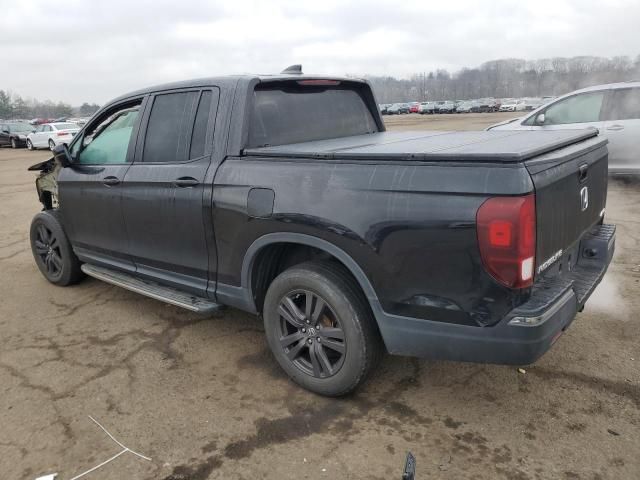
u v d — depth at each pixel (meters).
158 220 3.72
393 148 2.87
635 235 6.07
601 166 3.43
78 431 2.88
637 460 2.52
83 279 5.33
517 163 2.31
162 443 2.76
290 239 2.96
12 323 4.35
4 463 2.65
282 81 3.60
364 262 2.70
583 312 4.09
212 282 3.54
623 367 3.31
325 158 2.85
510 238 2.29
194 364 3.58
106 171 4.14
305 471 2.53
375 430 2.82
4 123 28.55
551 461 2.54
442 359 2.63
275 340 3.25
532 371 3.31
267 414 2.99
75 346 3.90
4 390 3.32
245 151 3.23
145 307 4.60
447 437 2.74
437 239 2.46
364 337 2.86
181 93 3.71
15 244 7.02
